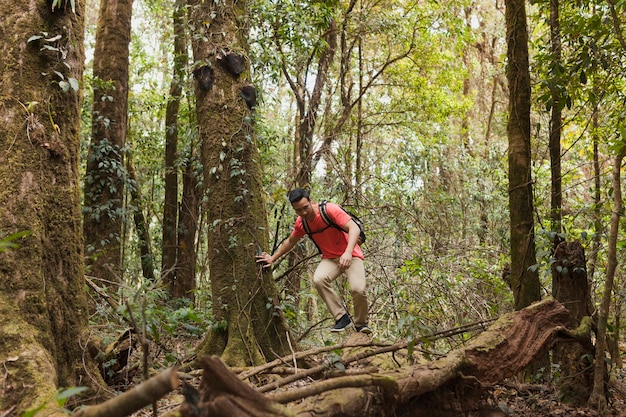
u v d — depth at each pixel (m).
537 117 15.63
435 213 12.76
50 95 4.25
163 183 14.74
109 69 10.41
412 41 14.17
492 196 14.03
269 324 5.57
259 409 2.42
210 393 2.43
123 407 2.02
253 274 5.62
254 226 5.77
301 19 9.49
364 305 5.38
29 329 3.78
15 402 3.42
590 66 6.87
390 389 3.28
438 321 7.33
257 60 8.30
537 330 4.46
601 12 6.65
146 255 11.76
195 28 6.29
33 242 3.98
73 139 4.39
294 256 9.17
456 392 3.90
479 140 21.59
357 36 13.04
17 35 4.19
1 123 4.07
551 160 6.86
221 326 5.46
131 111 13.50
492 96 21.00
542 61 6.87
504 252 9.36
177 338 6.65
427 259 8.10
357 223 5.34
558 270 5.16
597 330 4.96
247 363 5.27
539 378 5.55
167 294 10.02
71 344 4.11
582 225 8.59
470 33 17.08
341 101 14.08
